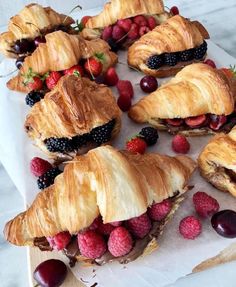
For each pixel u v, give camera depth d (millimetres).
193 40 274
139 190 184
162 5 310
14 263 212
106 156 188
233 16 337
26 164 235
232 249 193
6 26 362
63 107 230
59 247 186
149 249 191
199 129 245
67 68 271
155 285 186
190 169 208
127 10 302
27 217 189
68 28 317
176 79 257
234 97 244
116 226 185
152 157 200
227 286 186
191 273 190
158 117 246
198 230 193
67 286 188
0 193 241
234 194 210
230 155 208
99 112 231
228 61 290
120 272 190
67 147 232
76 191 184
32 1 391
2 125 257
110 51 293
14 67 303
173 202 199
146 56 280
